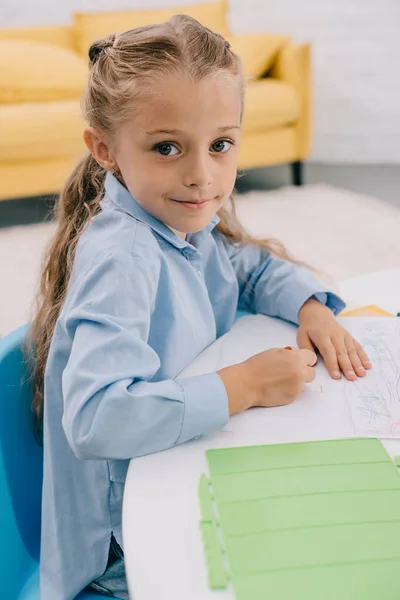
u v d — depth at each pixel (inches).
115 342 25.4
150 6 157.2
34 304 43.8
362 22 150.3
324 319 34.2
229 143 28.3
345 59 154.6
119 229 29.4
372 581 18.4
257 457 23.9
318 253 98.8
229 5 158.2
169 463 24.0
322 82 157.9
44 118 110.0
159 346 31.3
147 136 27.2
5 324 79.2
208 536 20.3
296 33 156.2
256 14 157.8
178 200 28.5
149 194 28.5
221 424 25.4
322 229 109.6
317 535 20.0
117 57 27.6
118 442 24.0
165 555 19.9
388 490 21.9
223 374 26.9
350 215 116.6
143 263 28.2
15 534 33.2
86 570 32.5
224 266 39.0
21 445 34.2
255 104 124.6
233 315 39.6
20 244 105.0
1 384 32.1
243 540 19.9
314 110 160.9
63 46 140.1
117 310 26.6
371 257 97.2
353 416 26.5
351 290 39.6
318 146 162.1
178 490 22.6
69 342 30.5
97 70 29.2
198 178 27.5
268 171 151.6
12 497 33.0
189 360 32.8
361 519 20.6
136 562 19.8
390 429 25.5
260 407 27.1
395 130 157.2
